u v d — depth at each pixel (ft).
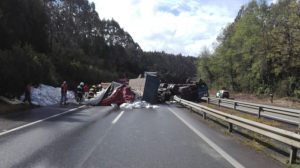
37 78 116.26
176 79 488.02
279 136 32.40
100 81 261.85
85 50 350.02
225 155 32.14
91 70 244.83
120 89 106.83
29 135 42.52
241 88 282.36
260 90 234.17
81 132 45.70
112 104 103.04
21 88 101.45
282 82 205.77
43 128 49.06
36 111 78.18
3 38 117.39
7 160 29.04
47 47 187.52
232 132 48.21
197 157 31.04
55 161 28.84
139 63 515.50
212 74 370.94
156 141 39.34
